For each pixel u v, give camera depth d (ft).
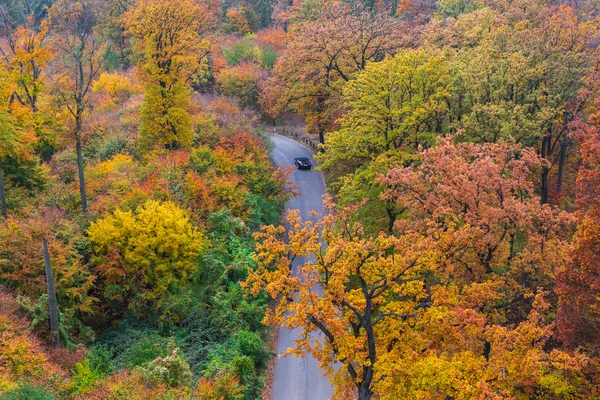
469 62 112.16
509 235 77.87
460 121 106.83
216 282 92.22
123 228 87.86
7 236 80.02
